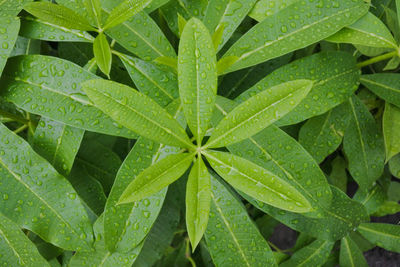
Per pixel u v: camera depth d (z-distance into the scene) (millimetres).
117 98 831
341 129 1034
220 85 1053
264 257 947
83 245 908
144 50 930
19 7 916
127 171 902
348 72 970
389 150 1006
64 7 895
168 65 912
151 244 1113
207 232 949
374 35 941
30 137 1001
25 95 912
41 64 916
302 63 964
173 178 845
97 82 826
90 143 1027
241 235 949
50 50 1159
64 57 1050
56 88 912
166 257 1244
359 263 1133
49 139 932
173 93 936
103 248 930
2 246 906
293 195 835
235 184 851
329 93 962
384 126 1014
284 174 934
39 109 907
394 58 1011
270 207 969
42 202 907
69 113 906
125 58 934
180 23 901
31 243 909
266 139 936
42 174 907
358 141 1045
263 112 845
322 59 966
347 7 937
